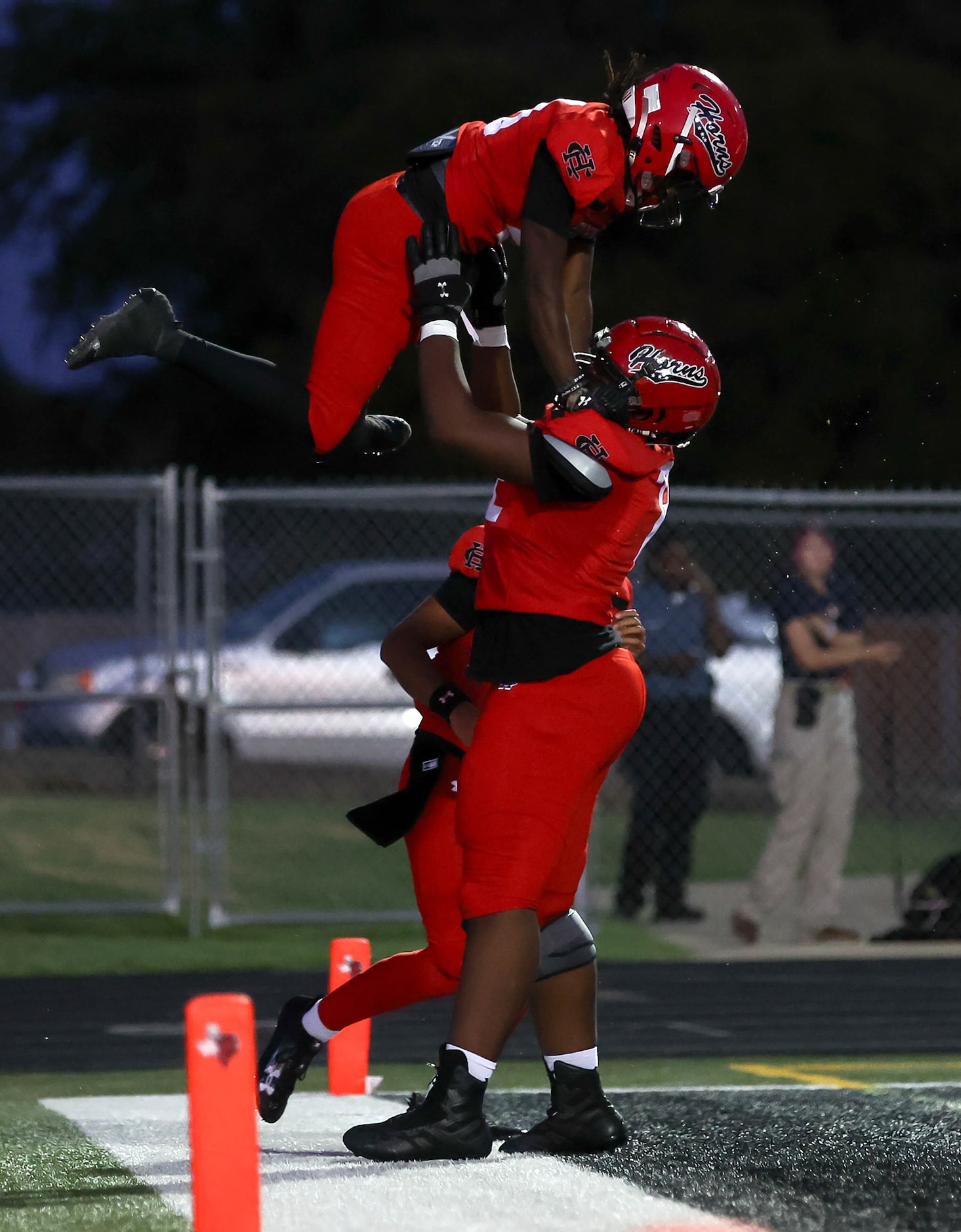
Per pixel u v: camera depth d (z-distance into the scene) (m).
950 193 71.44
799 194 71.06
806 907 33.94
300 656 44.84
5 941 32.72
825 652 33.00
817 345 68.62
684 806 35.31
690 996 28.06
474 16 86.50
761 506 39.25
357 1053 17.41
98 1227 11.12
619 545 12.82
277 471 84.62
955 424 67.25
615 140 13.30
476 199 13.58
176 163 86.25
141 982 29.55
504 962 12.71
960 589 49.03
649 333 12.59
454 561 13.92
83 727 45.50
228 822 41.88
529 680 12.77
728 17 80.94
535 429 12.53
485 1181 12.13
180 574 48.84
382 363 13.91
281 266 80.19
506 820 12.70
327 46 87.44
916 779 49.16
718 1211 11.33
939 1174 12.56
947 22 88.69
